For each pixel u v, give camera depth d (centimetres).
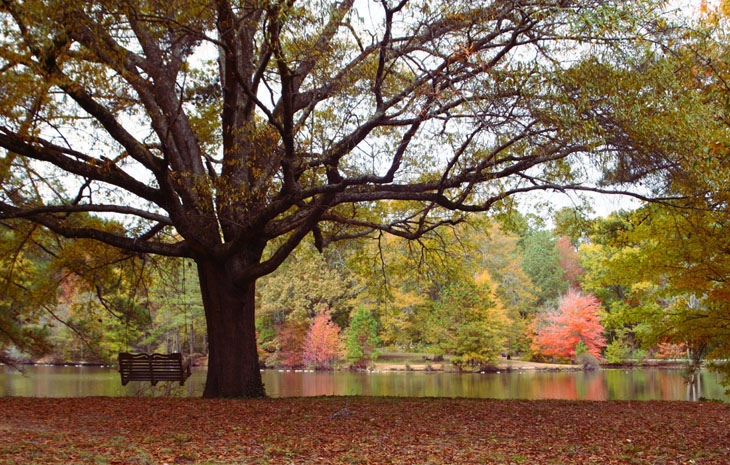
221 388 1366
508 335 4797
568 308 4456
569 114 916
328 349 4372
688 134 959
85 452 617
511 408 1120
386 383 3195
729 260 1353
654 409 1131
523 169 1175
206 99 1622
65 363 4700
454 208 1289
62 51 1016
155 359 1544
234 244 1306
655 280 1558
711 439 783
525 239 6519
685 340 1608
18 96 973
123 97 1200
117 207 1319
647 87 979
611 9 883
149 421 915
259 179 1402
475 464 620
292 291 4666
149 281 1931
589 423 930
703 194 1090
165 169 1212
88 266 1738
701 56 1032
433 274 1952
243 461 611
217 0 992
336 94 1180
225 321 1377
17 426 816
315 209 1216
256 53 1391
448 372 4109
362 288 4509
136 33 1122
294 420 938
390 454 672
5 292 1812
